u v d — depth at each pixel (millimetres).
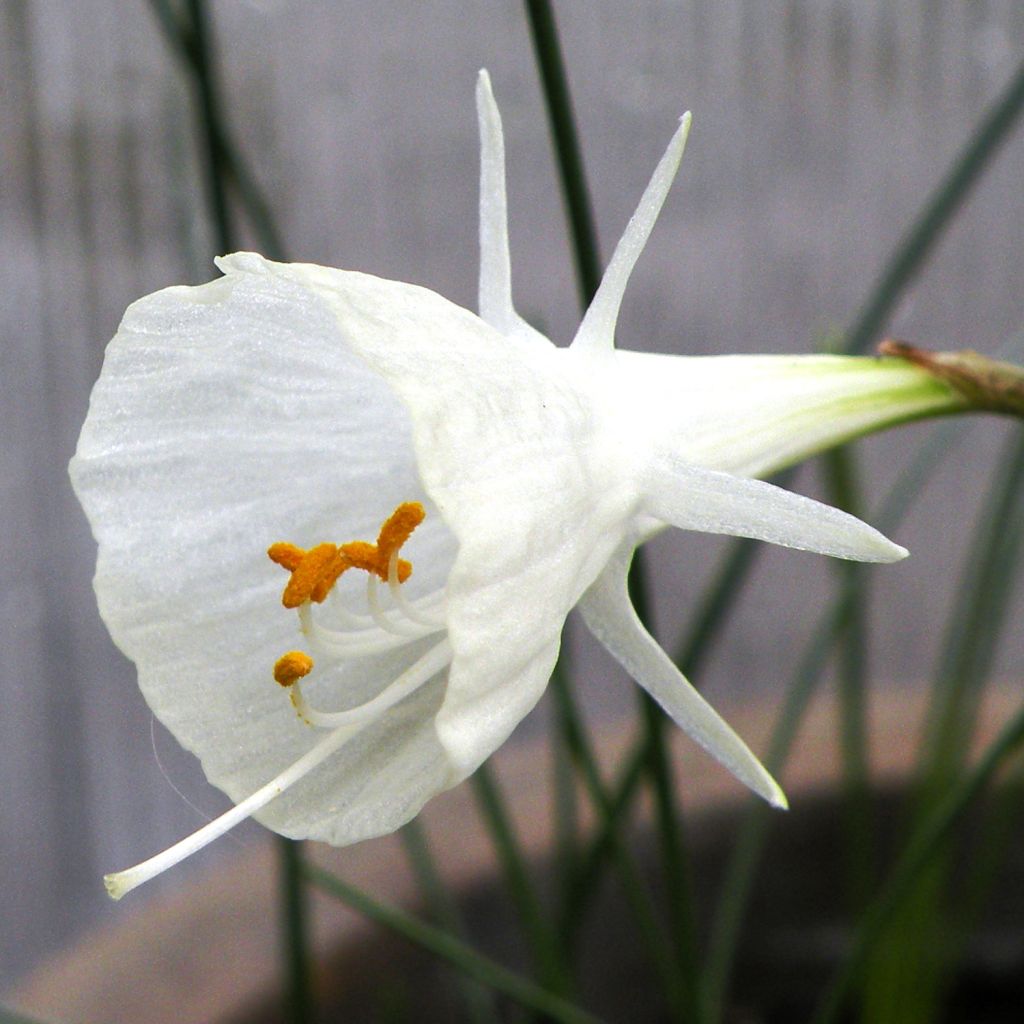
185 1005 194
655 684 141
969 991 245
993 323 341
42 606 323
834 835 237
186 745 137
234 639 139
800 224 329
